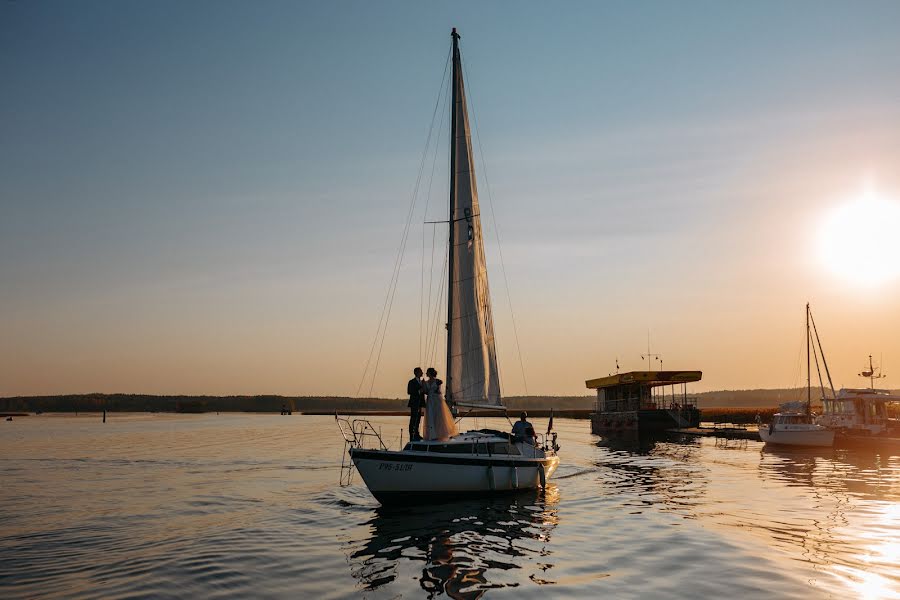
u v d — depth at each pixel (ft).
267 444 194.39
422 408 76.79
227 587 43.04
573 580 43.24
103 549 54.54
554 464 87.92
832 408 173.68
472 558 49.60
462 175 83.82
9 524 66.33
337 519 66.54
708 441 187.62
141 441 212.23
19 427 349.82
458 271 81.92
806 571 44.42
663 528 59.62
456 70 84.74
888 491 83.56
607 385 225.56
